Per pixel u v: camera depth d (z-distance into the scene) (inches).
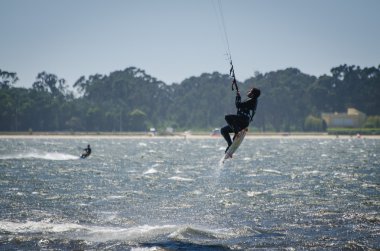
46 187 5002.5
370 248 2679.6
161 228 3056.1
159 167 7844.5
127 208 3794.3
